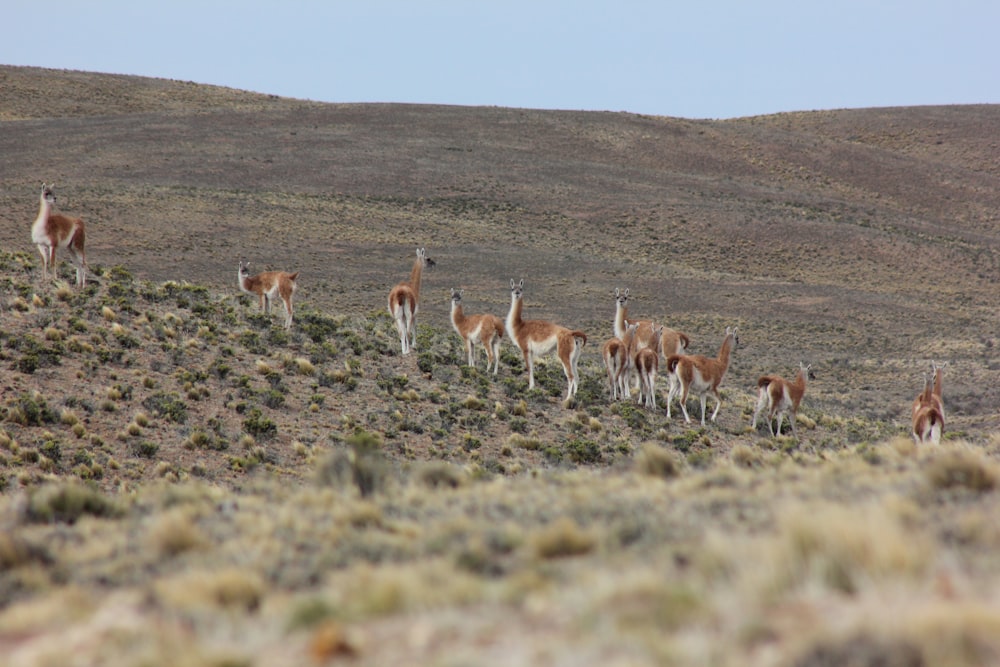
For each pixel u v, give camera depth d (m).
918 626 16.83
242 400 86.88
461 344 134.62
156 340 99.38
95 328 96.44
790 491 36.81
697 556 24.41
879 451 56.31
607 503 36.28
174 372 90.75
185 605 25.38
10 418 72.56
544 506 37.38
